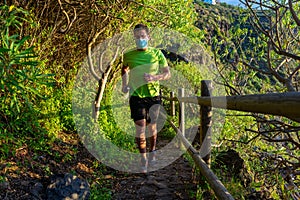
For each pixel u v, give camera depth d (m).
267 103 1.25
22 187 3.01
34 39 4.19
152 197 3.51
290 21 3.68
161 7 5.60
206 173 2.90
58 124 4.55
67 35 5.20
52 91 4.67
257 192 3.71
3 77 2.53
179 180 3.90
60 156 3.93
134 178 4.00
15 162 3.34
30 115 3.80
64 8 4.71
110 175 4.04
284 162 3.11
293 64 4.08
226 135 4.62
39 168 3.42
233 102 1.80
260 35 3.79
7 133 3.36
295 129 2.64
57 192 3.03
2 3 3.55
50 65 5.11
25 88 2.94
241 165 4.08
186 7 5.86
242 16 4.24
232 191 3.44
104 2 4.93
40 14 4.48
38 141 3.77
